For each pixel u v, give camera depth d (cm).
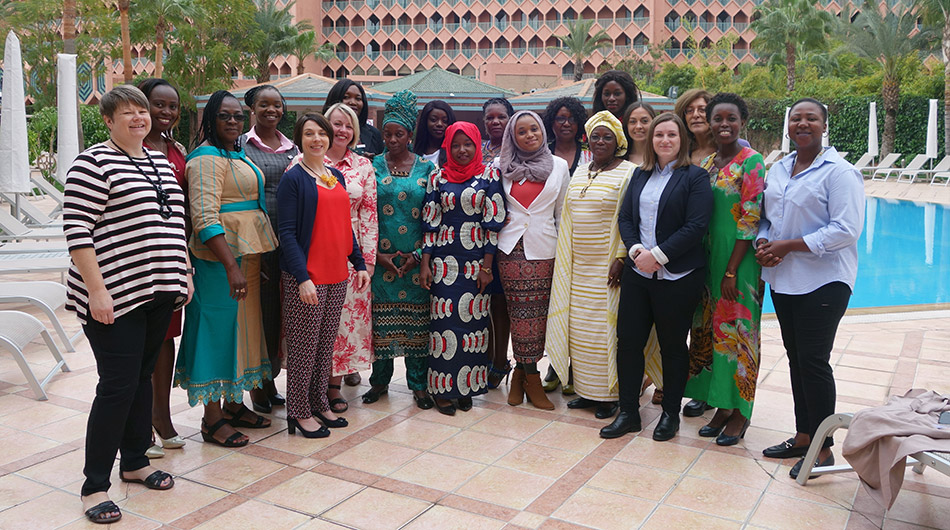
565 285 386
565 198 387
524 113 385
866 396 412
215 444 349
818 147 310
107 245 263
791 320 320
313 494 295
